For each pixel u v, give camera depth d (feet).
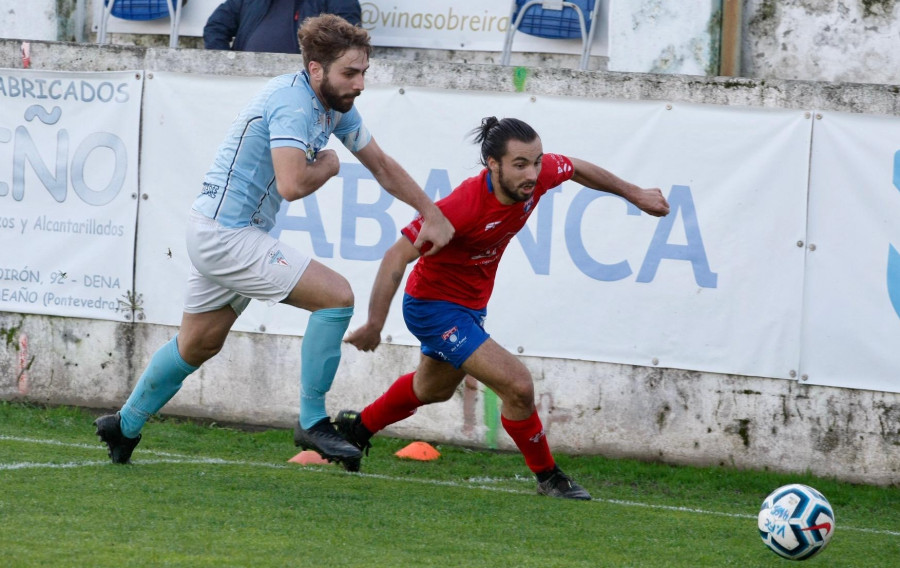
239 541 42.70
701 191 73.56
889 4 85.25
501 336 76.69
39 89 83.20
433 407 78.13
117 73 81.82
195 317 57.06
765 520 46.16
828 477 71.77
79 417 80.89
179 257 81.25
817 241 71.77
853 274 71.31
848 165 71.20
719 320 73.31
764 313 72.59
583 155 75.51
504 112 76.43
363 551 42.47
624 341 74.84
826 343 71.72
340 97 52.29
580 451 75.82
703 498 66.64
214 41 92.17
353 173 78.07
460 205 54.08
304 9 90.79
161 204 81.35
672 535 51.24
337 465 67.00
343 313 55.06
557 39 94.84
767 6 88.28
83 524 44.14
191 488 53.93
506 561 42.45
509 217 54.85
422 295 56.85
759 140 72.54
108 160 82.17
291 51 90.27
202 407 81.61
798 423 72.28
